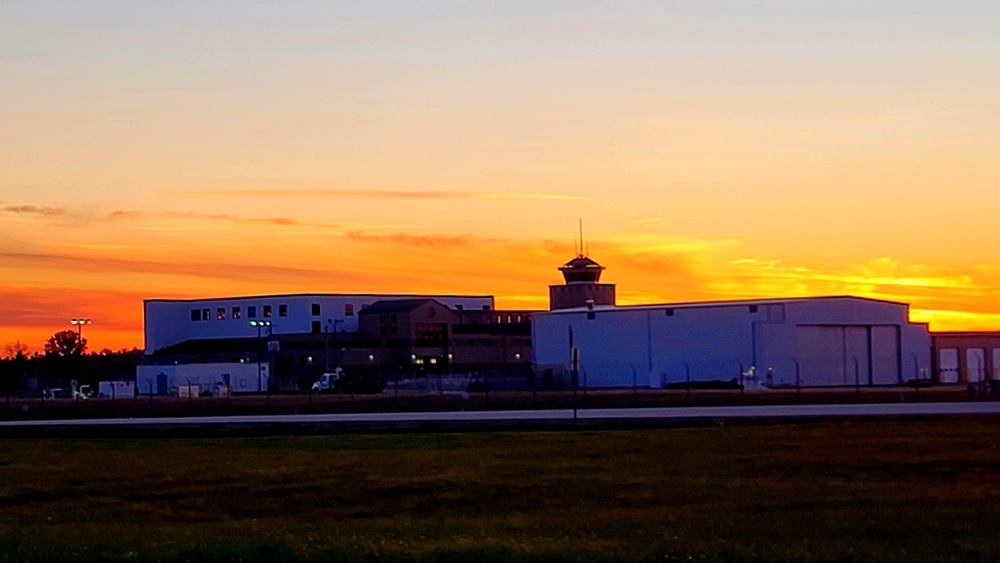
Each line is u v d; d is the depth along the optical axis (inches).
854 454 1904.5
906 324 4909.0
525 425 2508.6
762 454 1932.8
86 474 1879.9
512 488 1636.3
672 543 1074.1
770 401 3570.4
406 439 2315.5
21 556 995.3
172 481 1776.6
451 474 1761.8
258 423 2620.6
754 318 4658.0
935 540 1101.1
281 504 1589.6
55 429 2667.3
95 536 1220.5
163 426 2637.8
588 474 1748.3
